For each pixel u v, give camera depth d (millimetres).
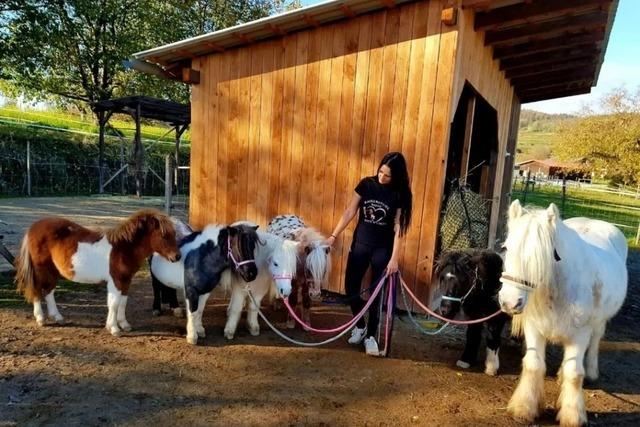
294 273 4137
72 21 17594
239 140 6387
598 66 7789
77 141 17328
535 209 3123
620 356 4656
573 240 3072
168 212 7820
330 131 5652
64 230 4152
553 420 3250
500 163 8094
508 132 8969
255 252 4234
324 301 4777
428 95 4934
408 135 5105
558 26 5445
